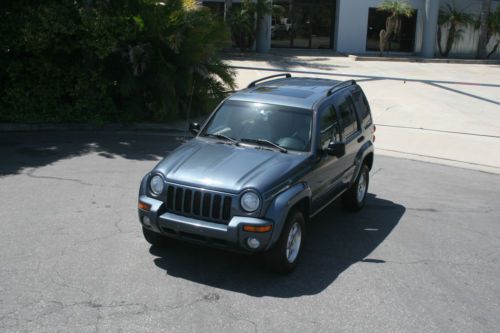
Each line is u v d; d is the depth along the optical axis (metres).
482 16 32.97
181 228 5.80
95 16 12.52
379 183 10.29
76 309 5.19
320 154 6.75
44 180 9.15
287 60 27.30
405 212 8.68
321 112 7.07
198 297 5.55
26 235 6.88
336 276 6.23
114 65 13.31
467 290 6.05
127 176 9.59
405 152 12.72
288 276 6.16
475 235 7.82
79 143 11.82
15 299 5.32
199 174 5.95
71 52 12.84
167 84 13.06
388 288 5.99
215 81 15.12
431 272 6.48
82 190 8.73
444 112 17.16
